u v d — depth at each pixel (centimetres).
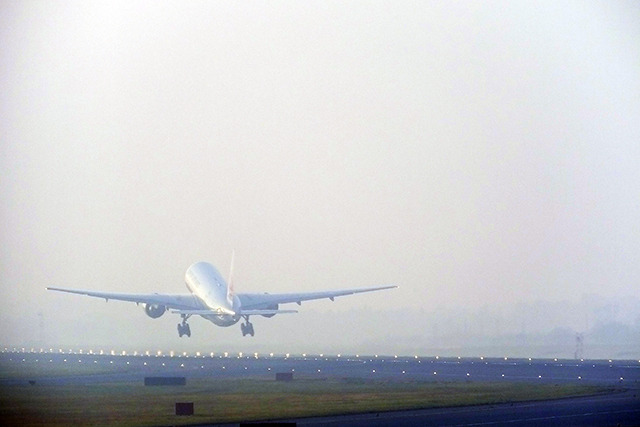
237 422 19238
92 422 19312
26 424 19125
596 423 18650
